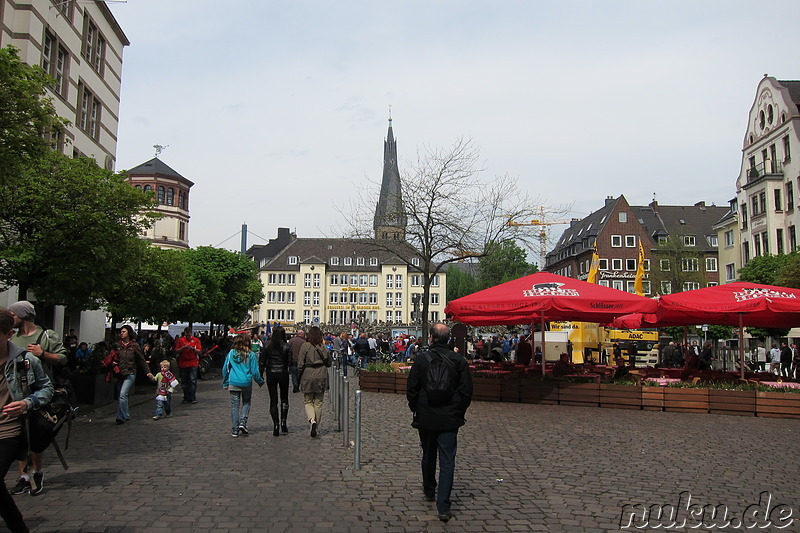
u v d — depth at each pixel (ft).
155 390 65.46
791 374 83.46
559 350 96.17
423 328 87.51
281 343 37.29
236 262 149.48
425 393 20.81
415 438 35.81
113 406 50.62
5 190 42.93
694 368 66.23
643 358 101.65
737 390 48.65
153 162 203.51
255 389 70.13
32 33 76.07
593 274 98.43
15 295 74.18
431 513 20.67
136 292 76.28
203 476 25.44
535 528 19.31
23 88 33.35
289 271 330.13
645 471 27.66
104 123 104.53
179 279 81.97
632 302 49.78
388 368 65.26
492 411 48.62
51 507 20.58
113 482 24.17
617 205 260.83
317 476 25.72
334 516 20.08
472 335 134.92
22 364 18.53
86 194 46.42
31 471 23.06
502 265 257.96
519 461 29.40
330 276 330.34
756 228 159.53
